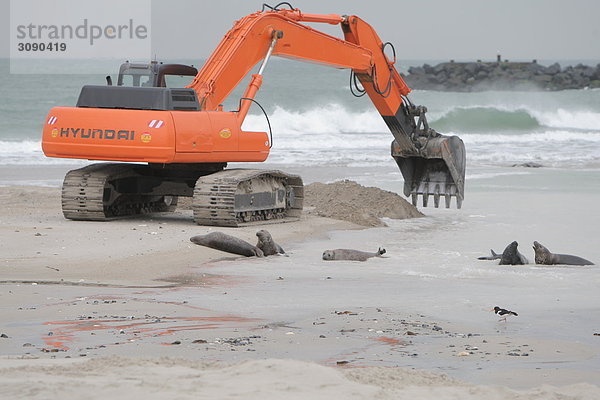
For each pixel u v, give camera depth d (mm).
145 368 16078
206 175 49906
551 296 31562
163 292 31422
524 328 26000
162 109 47250
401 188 72688
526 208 60688
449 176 59188
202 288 32438
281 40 52875
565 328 26156
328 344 23234
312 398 14352
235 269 37031
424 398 14992
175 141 46406
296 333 24609
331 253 39906
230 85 51000
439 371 20375
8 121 138625
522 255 39625
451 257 41062
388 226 52531
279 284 33562
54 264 36156
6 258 37062
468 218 56250
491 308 29141
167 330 24750
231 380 15188
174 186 51312
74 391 14234
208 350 22109
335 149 115500
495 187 73250
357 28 57000
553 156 105875
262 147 51188
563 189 71812
